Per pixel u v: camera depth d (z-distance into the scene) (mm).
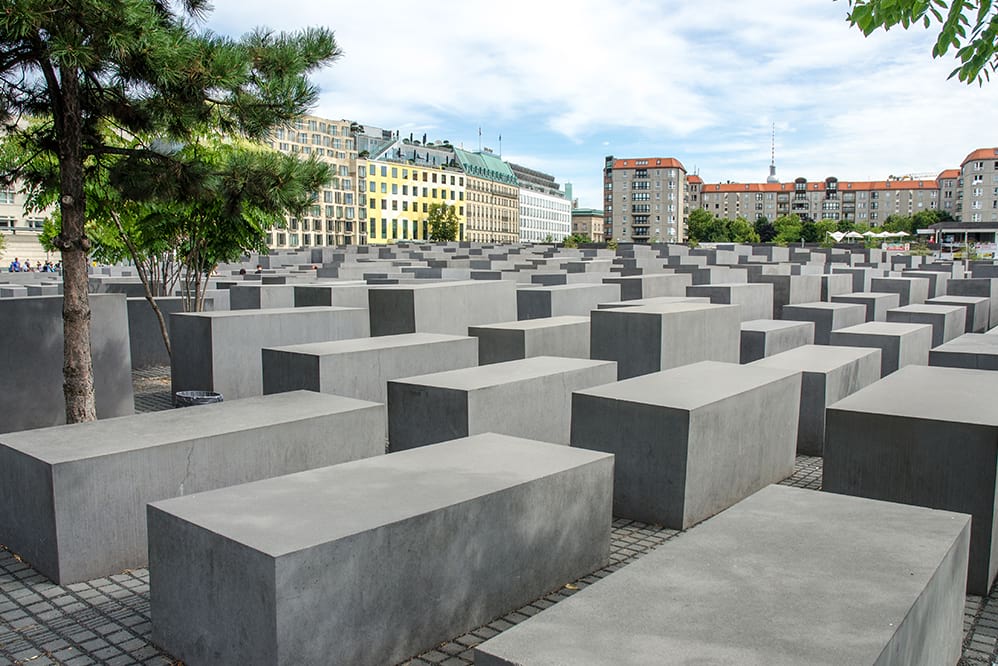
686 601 3332
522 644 2977
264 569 3971
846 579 3541
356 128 131125
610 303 14453
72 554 5773
